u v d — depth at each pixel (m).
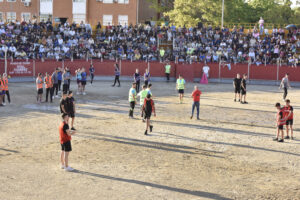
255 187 10.27
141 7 61.16
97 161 12.20
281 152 14.00
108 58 42.12
